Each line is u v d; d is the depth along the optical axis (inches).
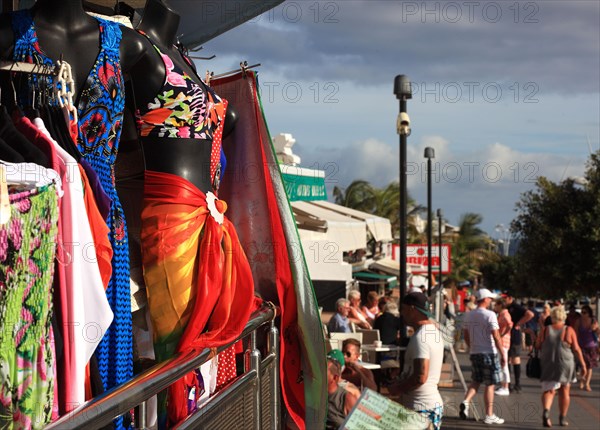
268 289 171.8
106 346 113.3
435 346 294.2
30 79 106.3
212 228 133.3
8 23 108.4
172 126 132.9
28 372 83.0
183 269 129.2
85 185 102.7
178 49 151.3
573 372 489.4
